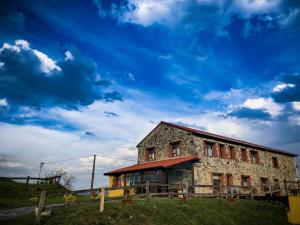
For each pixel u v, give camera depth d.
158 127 29.69
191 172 23.75
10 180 29.47
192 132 25.42
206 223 14.44
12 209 16.78
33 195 25.88
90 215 12.09
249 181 29.17
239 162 28.97
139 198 17.83
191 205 16.48
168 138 28.02
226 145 28.28
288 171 35.88
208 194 19.86
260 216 18.06
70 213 12.58
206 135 25.95
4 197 23.62
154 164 24.62
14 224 11.76
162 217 13.47
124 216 12.44
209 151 26.58
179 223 13.37
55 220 11.75
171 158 26.88
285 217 19.48
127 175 26.75
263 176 31.33
